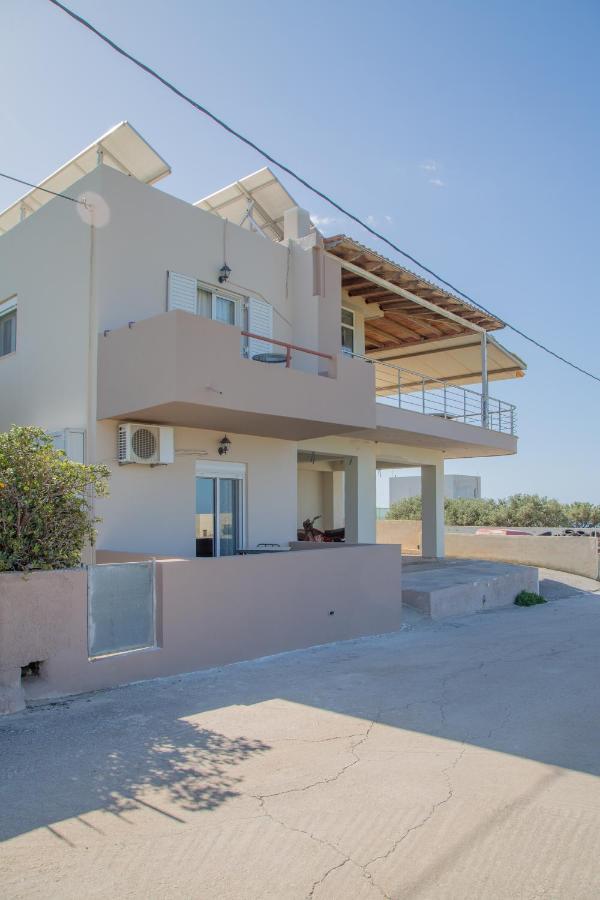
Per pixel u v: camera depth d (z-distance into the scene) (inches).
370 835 163.6
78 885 140.3
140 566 301.9
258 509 508.7
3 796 181.2
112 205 416.5
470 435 708.7
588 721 260.1
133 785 189.8
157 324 368.8
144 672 297.9
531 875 146.5
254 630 354.3
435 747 227.8
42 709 254.7
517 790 191.9
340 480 897.5
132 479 418.6
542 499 1459.2
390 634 453.7
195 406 371.9
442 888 141.1
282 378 415.2
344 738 234.4
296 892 139.1
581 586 789.9
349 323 657.0
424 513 831.7
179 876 144.1
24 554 265.9
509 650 404.8
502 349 788.0
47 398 440.1
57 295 437.1
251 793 186.5
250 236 508.7
